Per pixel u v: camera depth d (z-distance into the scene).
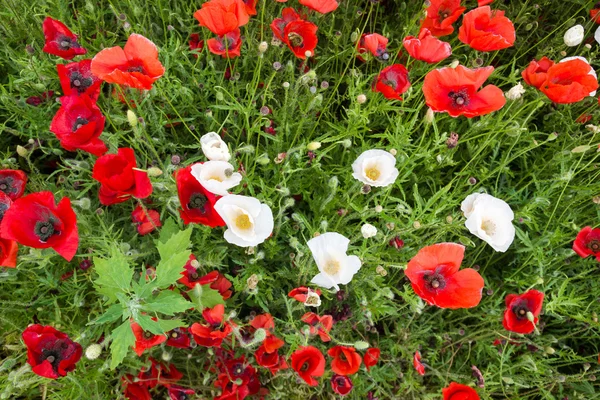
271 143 0.67
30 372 0.54
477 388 0.61
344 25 0.74
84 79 0.57
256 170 0.65
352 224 0.64
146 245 0.58
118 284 0.44
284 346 0.60
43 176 0.63
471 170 0.66
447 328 0.68
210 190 0.44
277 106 0.70
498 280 0.68
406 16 0.75
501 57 0.80
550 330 0.69
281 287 0.63
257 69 0.60
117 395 0.55
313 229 0.58
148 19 0.70
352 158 0.65
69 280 0.57
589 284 0.68
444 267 0.48
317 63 0.74
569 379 0.63
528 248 0.63
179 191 0.46
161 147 0.62
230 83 0.64
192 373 0.62
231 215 0.46
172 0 0.72
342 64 0.73
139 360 0.54
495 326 0.62
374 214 0.57
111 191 0.49
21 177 0.53
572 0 0.80
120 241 0.58
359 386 0.62
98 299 0.55
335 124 0.67
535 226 0.61
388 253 0.61
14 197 0.52
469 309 0.67
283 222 0.58
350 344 0.50
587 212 0.69
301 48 0.61
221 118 0.67
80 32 0.65
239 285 0.55
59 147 0.66
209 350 0.55
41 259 0.50
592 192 0.65
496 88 0.51
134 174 0.45
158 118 0.64
